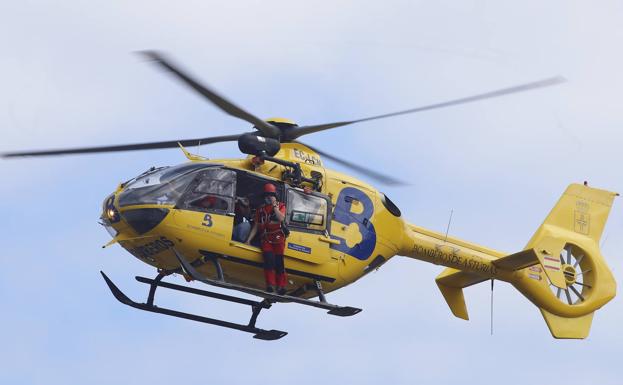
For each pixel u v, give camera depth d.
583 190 79.81
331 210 62.06
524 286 75.06
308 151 62.84
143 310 59.62
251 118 60.44
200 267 58.81
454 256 70.62
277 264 59.25
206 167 58.16
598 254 78.38
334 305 60.31
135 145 60.94
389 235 65.69
